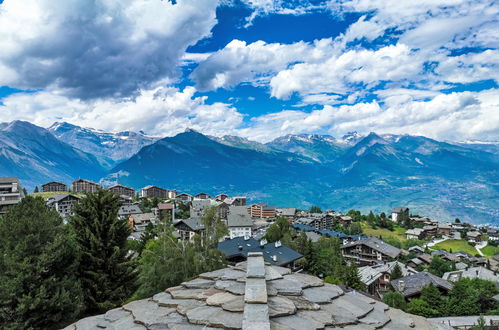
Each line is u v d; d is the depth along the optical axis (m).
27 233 20.81
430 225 195.75
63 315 20.20
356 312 6.66
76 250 22.66
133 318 6.77
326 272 74.81
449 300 48.81
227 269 8.93
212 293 7.11
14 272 19.08
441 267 87.88
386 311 7.25
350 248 108.75
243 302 6.33
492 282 57.06
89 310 25.33
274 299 6.48
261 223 173.50
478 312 47.41
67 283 21.34
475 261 109.69
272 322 5.62
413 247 128.62
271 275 7.85
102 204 27.55
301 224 155.00
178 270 35.97
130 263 27.72
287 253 63.16
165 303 7.06
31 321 18.77
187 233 106.75
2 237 20.89
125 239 28.41
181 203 188.62
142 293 33.56
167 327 5.96
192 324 5.88
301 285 7.56
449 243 163.88
